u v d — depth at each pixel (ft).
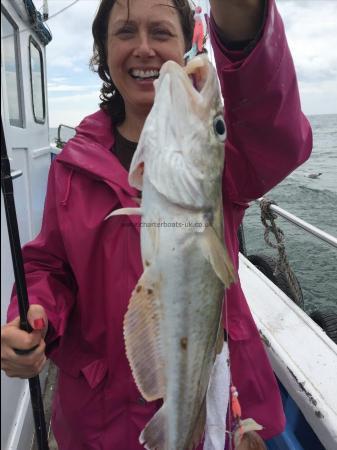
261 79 4.14
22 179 11.02
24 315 4.11
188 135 4.13
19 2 10.84
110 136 5.46
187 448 4.49
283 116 4.32
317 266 18.84
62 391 5.53
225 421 5.01
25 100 11.85
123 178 4.88
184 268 4.16
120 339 4.94
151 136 4.07
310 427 7.18
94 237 4.88
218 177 4.33
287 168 4.75
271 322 8.38
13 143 10.13
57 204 5.05
